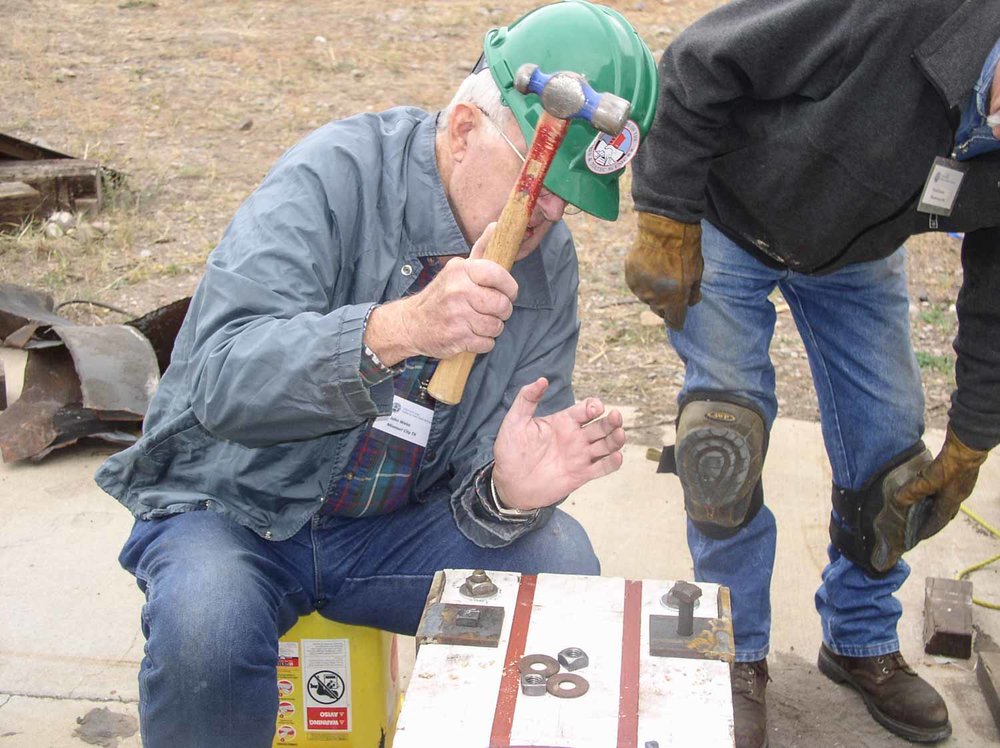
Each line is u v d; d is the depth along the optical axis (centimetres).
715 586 186
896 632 272
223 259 192
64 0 859
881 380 243
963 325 229
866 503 249
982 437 229
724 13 211
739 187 224
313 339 171
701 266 230
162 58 743
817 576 316
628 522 336
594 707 157
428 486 220
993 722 264
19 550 313
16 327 410
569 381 225
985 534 335
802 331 253
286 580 204
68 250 494
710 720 156
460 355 169
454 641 171
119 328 358
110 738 248
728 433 232
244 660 182
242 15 832
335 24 816
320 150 203
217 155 609
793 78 203
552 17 186
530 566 212
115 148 605
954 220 211
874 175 205
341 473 208
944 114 197
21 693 262
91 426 355
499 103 188
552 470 193
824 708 268
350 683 221
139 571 199
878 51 193
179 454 205
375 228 202
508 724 154
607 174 183
